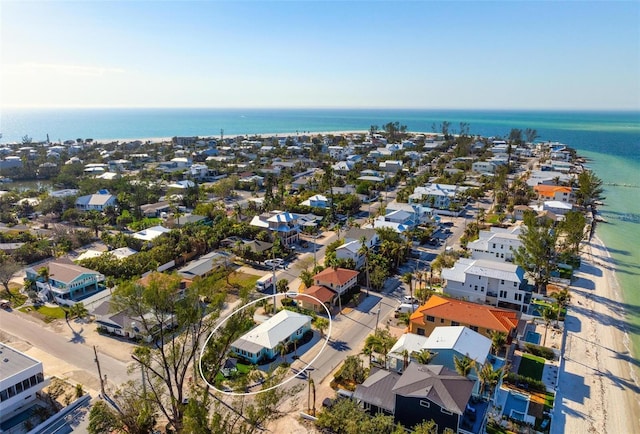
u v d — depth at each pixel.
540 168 193.38
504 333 56.59
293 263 89.81
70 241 97.00
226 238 99.94
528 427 44.62
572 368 56.31
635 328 66.88
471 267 73.56
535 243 75.06
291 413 46.50
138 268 80.44
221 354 49.06
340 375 52.16
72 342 59.94
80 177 165.88
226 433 37.25
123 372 53.09
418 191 139.25
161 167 193.25
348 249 83.69
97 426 40.91
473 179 175.12
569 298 73.75
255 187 158.38
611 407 49.12
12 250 89.69
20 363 48.19
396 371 52.56
